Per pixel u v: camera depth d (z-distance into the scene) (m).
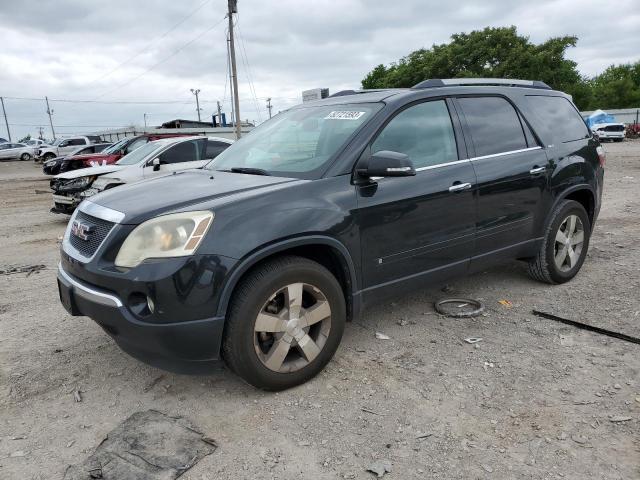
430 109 3.98
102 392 3.30
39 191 17.19
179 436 2.81
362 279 3.49
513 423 2.84
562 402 3.01
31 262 6.83
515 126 4.52
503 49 45.03
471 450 2.63
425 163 3.81
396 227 3.58
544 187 4.56
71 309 3.21
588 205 5.25
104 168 9.64
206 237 2.86
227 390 3.27
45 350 3.92
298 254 3.36
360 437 2.77
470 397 3.10
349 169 3.44
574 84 48.81
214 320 2.87
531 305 4.48
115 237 2.95
